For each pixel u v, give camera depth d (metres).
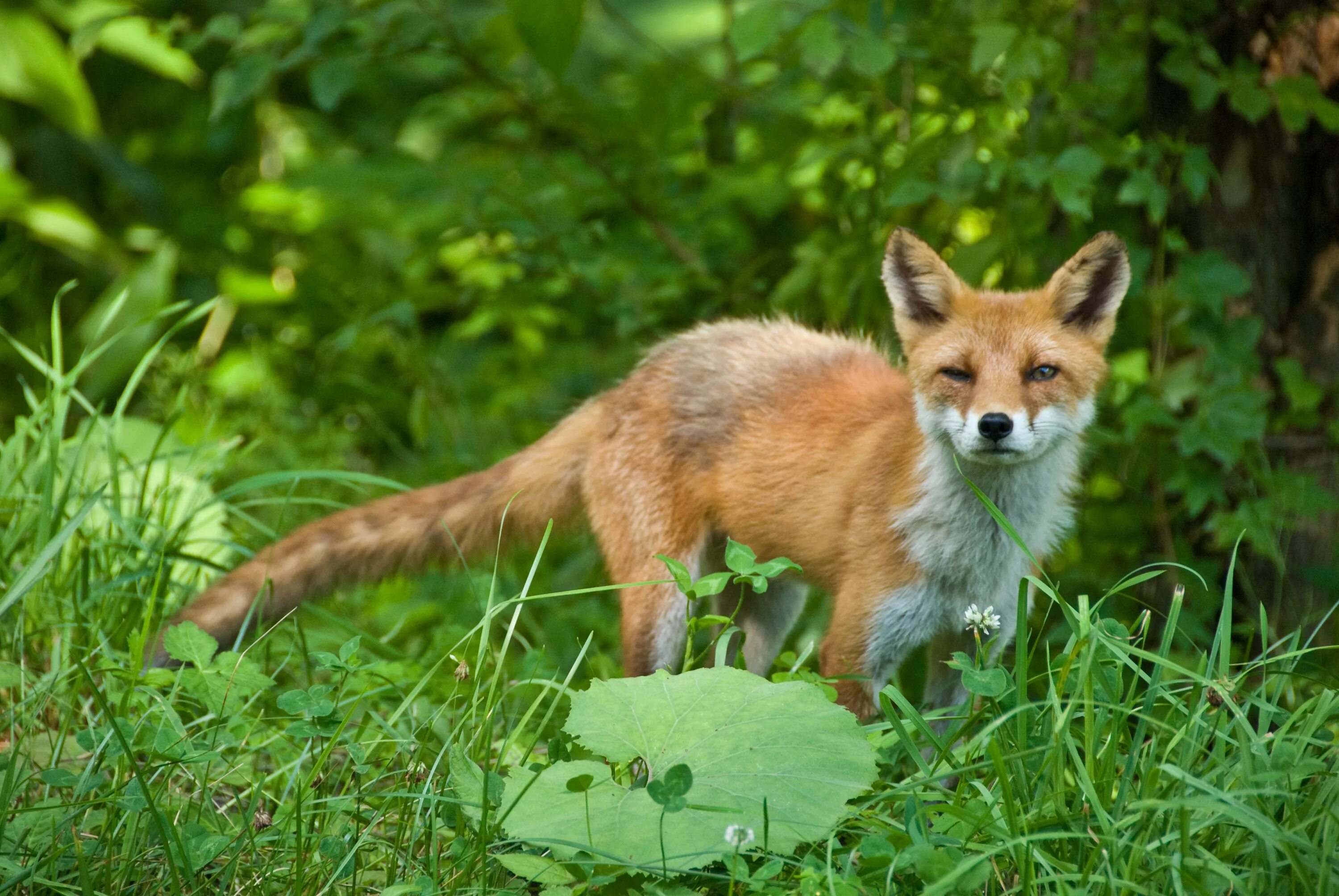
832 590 8.60
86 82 16.16
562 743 6.28
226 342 15.66
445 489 9.77
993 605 8.13
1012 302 8.05
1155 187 8.75
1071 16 10.54
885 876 5.30
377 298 14.58
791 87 12.23
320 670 8.65
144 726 6.49
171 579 9.42
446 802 5.79
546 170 12.64
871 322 11.20
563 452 9.77
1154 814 5.26
